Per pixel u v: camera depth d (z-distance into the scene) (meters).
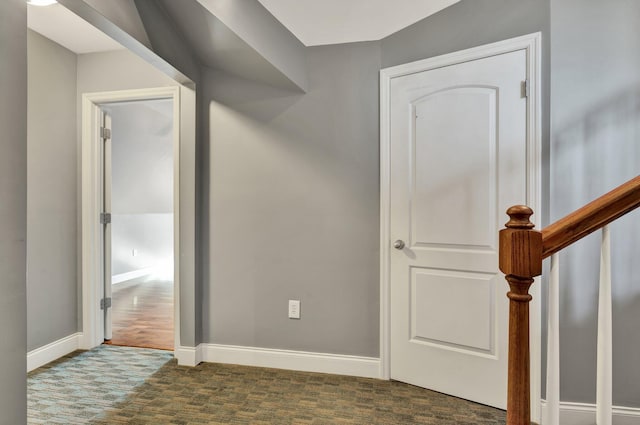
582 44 1.80
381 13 2.28
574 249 1.81
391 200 2.31
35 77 2.49
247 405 2.01
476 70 2.04
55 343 2.64
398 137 2.29
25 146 1.36
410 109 2.26
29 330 2.46
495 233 2.01
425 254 2.21
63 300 2.71
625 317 1.76
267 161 2.52
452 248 2.13
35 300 2.50
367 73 2.37
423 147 2.21
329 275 2.43
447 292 2.14
